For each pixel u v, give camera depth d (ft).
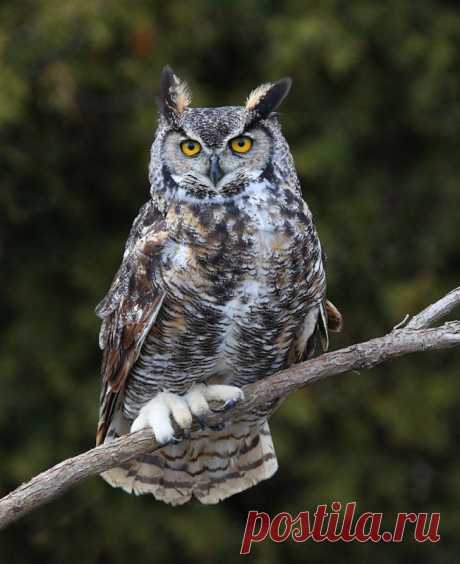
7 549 50.47
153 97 50.31
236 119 29.35
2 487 49.08
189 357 29.89
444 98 52.01
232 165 28.76
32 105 51.03
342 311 51.83
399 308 49.65
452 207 52.49
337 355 27.58
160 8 51.60
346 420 51.29
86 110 51.39
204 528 49.19
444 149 53.57
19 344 50.21
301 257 28.58
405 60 51.34
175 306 28.78
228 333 29.48
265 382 28.84
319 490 49.93
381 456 51.65
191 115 29.71
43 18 48.34
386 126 53.62
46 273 51.70
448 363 51.93
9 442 49.90
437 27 52.06
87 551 50.19
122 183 52.80
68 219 52.42
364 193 52.06
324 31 49.49
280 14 52.34
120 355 30.12
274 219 28.45
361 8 50.90
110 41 48.91
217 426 30.42
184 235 28.37
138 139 50.11
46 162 51.49
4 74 47.47
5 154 50.06
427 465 52.47
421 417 50.67
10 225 51.85
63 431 49.32
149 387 30.89
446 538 51.24
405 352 26.99
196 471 33.45
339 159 50.34
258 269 28.30
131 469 33.35
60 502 49.85
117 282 30.76
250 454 33.63
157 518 49.60
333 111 51.78
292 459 50.83
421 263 51.85
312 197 51.60
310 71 51.06
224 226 28.25
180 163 29.14
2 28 48.73
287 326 29.73
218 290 28.45
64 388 49.42
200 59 52.21
